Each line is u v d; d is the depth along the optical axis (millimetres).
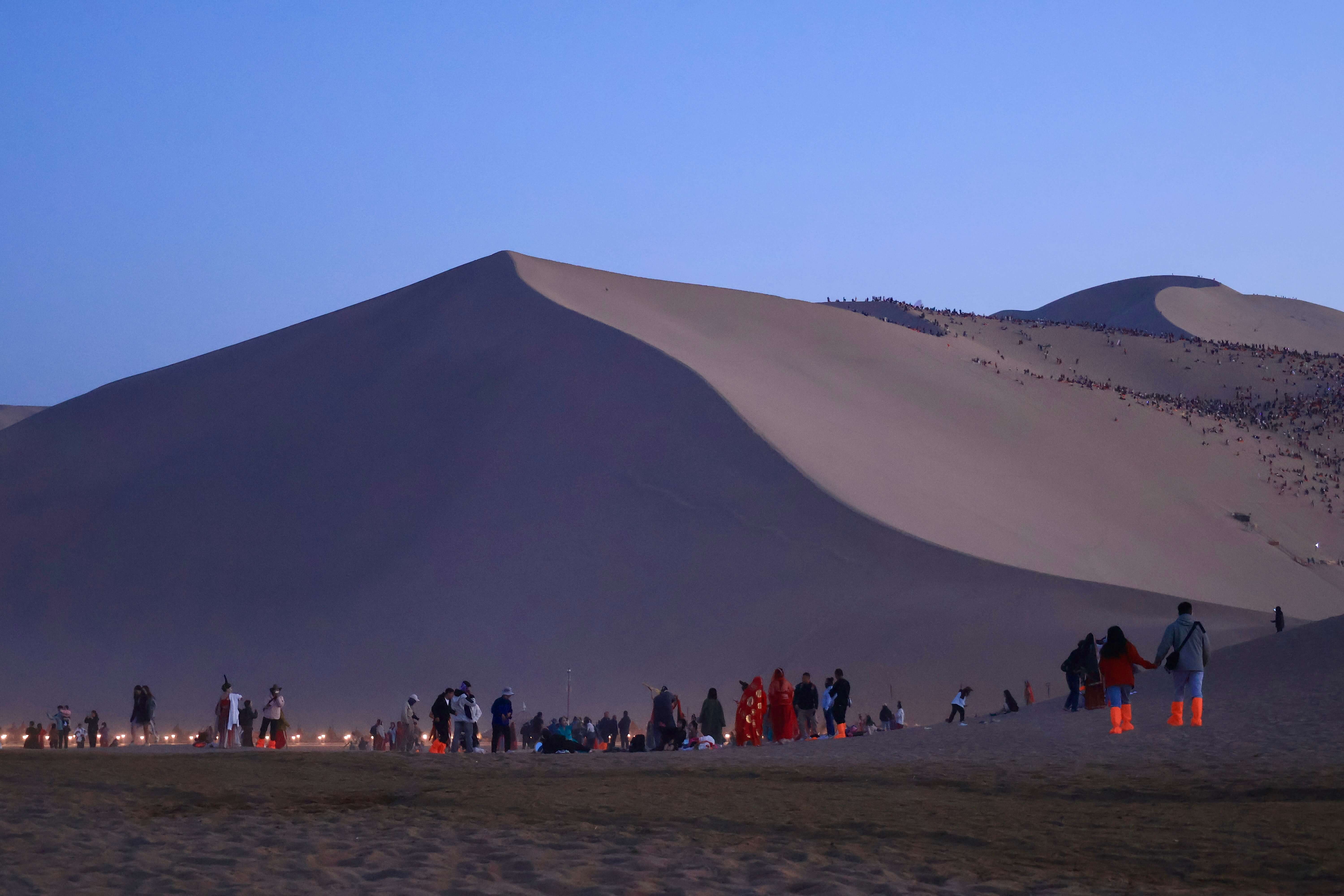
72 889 7066
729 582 50406
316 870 7715
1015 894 6883
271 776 15094
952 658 45125
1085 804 11234
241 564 57688
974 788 12883
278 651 51656
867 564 50656
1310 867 7621
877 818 10297
